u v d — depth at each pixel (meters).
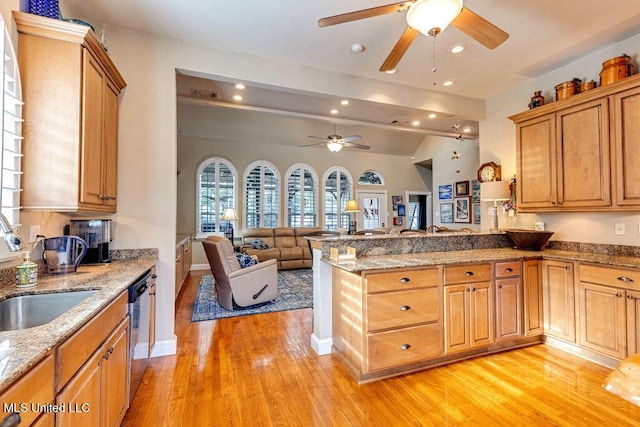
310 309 4.09
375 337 2.29
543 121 3.22
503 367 2.51
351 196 8.87
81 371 1.23
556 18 2.46
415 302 2.42
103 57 2.16
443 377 2.37
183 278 5.54
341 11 2.36
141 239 2.69
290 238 7.55
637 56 2.71
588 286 2.61
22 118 1.79
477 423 1.84
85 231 2.42
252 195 7.75
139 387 2.21
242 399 2.09
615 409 1.96
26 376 0.88
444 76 3.47
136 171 2.68
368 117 5.05
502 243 3.48
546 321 2.93
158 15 2.43
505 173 3.90
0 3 1.63
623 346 2.37
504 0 2.24
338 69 3.31
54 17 1.93
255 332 3.29
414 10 1.74
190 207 7.17
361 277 2.28
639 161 2.47
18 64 1.79
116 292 1.61
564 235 3.29
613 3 2.28
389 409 1.98
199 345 2.95
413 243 3.07
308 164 8.36
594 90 2.74
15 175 1.72
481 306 2.67
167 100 2.75
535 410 1.96
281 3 2.28
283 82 3.13
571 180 2.96
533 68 3.30
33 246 2.00
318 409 1.98
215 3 2.28
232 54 2.94
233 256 4.10
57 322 1.17
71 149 1.89
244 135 7.54
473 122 5.41
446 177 8.25
